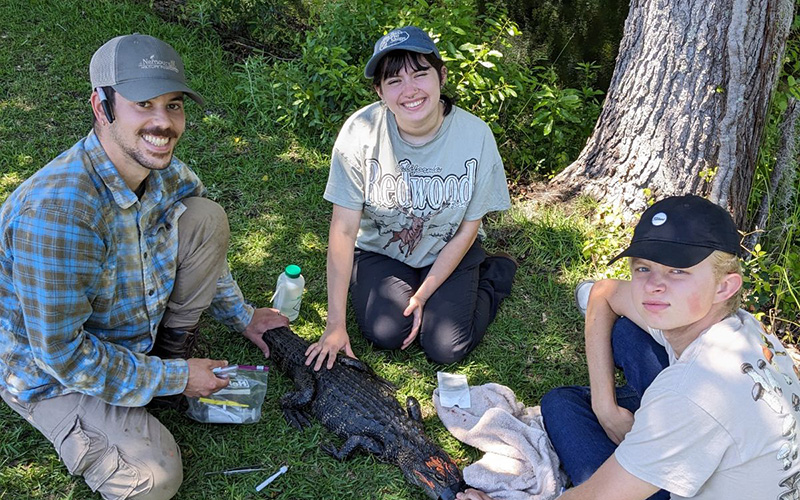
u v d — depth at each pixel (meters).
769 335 2.36
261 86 5.51
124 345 2.95
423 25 5.22
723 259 2.21
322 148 5.22
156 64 2.45
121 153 2.54
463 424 3.34
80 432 2.71
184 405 3.23
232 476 3.06
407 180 3.60
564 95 5.37
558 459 3.07
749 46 4.16
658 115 4.50
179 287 3.10
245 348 3.68
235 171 4.89
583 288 4.07
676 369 2.21
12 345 2.71
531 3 6.32
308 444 3.22
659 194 4.59
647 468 2.20
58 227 2.43
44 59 5.59
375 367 3.69
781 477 2.15
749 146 4.41
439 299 3.74
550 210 4.84
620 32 6.11
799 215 4.64
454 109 3.59
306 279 4.18
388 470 3.15
